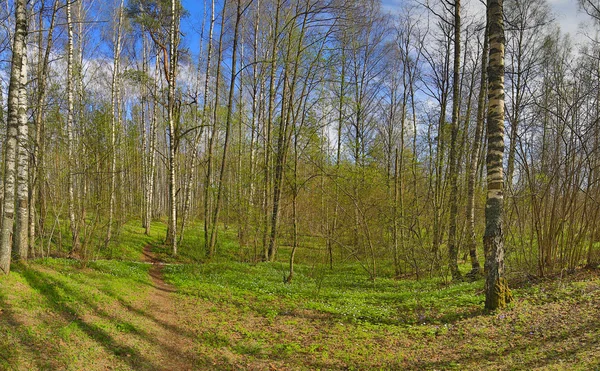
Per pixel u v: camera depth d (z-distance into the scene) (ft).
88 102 56.65
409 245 59.06
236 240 93.30
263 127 90.27
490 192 32.22
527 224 53.31
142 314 34.04
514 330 26.81
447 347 26.32
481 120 52.42
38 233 56.70
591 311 27.45
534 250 46.57
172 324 33.37
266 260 74.84
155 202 160.97
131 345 26.78
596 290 32.07
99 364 23.06
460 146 59.06
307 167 67.77
